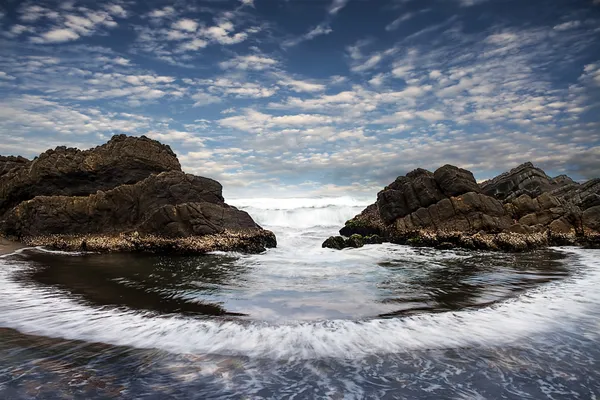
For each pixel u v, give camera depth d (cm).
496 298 1077
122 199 2295
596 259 1769
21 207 2408
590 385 598
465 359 684
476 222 2286
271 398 562
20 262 1667
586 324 857
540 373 634
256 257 1859
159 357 690
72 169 2495
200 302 1040
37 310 961
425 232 2323
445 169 2555
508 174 3075
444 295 1112
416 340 767
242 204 5053
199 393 573
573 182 2992
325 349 724
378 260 1777
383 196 2752
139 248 1994
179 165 2784
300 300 1059
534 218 2383
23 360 675
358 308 980
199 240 1998
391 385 598
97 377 617
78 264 1631
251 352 711
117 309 972
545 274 1423
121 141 2658
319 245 2373
